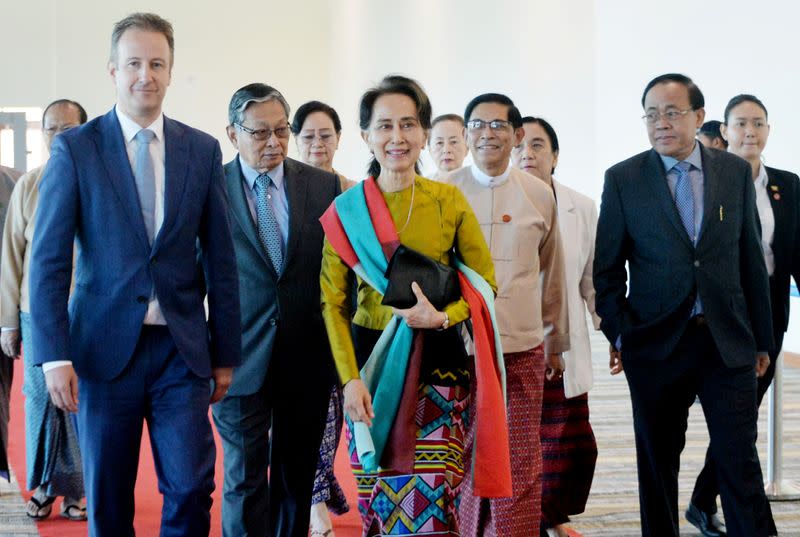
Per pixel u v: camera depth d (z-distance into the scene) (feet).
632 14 38.37
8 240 14.56
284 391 12.10
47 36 54.75
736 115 15.46
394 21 49.11
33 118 54.75
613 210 12.46
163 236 9.81
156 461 9.99
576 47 40.47
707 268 11.91
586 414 14.08
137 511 15.49
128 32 9.84
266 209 12.13
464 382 10.16
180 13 56.95
